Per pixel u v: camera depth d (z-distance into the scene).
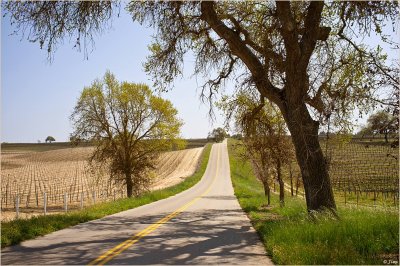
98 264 9.25
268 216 21.55
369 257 8.94
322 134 12.12
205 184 75.50
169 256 10.29
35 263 9.34
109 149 43.88
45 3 14.09
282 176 32.03
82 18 14.73
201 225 17.44
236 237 13.84
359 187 48.56
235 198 41.09
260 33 16.16
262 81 16.02
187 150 158.12
